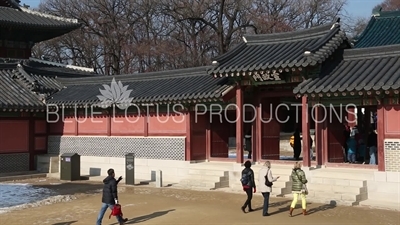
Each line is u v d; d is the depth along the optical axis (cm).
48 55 7119
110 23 6444
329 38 2169
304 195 1677
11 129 3028
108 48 6519
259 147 2453
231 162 2614
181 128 2645
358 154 2534
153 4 6147
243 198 2061
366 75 1967
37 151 3181
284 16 5862
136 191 2345
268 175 1677
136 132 2834
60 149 3180
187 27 6078
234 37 6006
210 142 2700
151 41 6259
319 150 2223
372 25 3466
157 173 2497
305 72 2102
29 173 3036
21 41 3803
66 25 3775
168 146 2681
